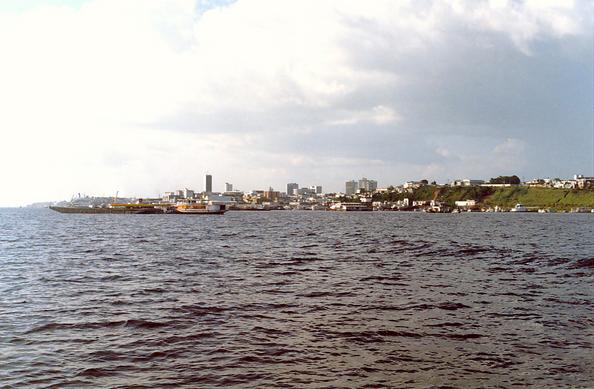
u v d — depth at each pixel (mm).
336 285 31125
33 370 14766
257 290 29266
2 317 21781
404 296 27141
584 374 14461
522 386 13539
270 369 14938
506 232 102375
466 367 15094
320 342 17875
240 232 103562
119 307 24031
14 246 64875
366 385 13625
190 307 24062
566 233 97438
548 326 20156
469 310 23328
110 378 14148
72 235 91500
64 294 27719
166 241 75250
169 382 13844
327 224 152250
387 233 99625
